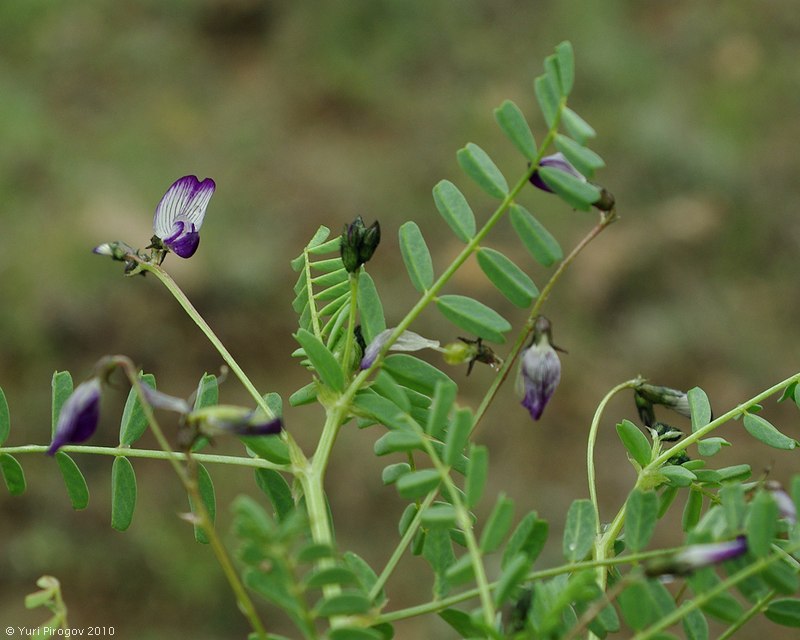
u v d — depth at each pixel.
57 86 11.73
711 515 1.53
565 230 10.37
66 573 7.15
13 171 10.10
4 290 8.91
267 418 1.73
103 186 10.18
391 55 12.60
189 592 7.14
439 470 1.57
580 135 1.63
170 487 7.70
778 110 12.31
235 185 10.77
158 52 12.23
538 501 8.20
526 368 1.83
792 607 1.55
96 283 9.08
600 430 8.88
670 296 10.12
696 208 10.84
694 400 2.14
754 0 13.73
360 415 1.82
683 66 12.94
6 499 7.51
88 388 1.62
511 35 13.06
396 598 7.20
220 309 9.32
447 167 11.20
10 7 12.38
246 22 12.92
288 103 12.02
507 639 1.40
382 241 10.38
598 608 1.40
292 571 1.29
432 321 9.20
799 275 10.53
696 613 1.59
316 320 2.12
